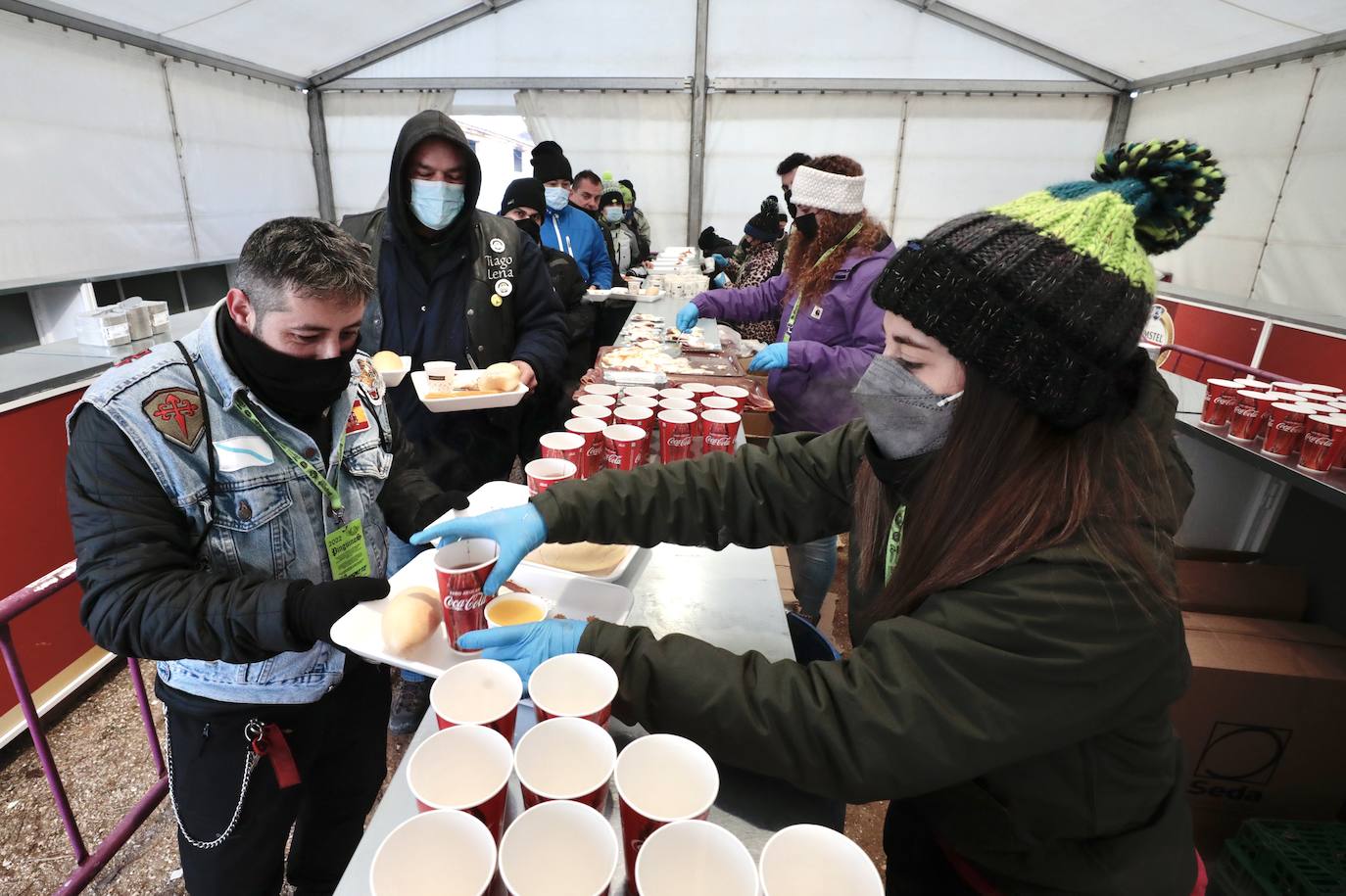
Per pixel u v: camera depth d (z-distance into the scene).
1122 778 0.74
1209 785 1.90
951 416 0.72
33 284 3.57
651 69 8.15
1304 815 1.90
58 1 4.88
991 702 0.63
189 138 6.33
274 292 0.90
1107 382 0.62
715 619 1.10
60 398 2.18
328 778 1.33
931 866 0.96
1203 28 5.98
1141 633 0.62
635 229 7.95
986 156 8.20
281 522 1.07
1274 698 1.80
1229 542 2.46
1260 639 1.91
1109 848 0.77
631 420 1.57
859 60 7.91
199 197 6.48
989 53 7.75
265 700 1.11
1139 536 0.63
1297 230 5.66
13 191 4.70
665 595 1.17
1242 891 1.75
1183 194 0.68
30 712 1.41
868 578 0.93
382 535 1.30
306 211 8.31
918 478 0.81
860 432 1.10
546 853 0.60
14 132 4.69
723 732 0.71
